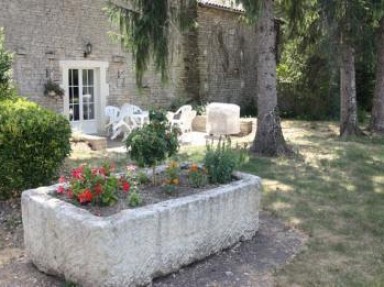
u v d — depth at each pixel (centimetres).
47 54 1220
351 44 1189
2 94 776
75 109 1316
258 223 518
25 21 1167
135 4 941
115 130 1269
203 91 1683
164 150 466
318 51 1271
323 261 447
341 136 1272
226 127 1288
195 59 1656
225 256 452
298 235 518
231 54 1803
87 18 1302
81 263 369
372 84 1850
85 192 399
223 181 490
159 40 937
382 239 505
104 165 448
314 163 899
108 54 1366
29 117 602
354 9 1073
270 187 719
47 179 620
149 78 1494
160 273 398
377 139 1221
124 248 364
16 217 549
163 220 392
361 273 421
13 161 584
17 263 433
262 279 408
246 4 816
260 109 980
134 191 423
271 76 965
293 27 1117
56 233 386
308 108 1744
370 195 683
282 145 983
